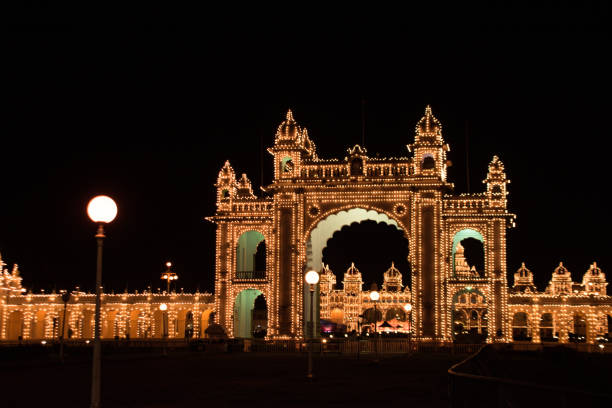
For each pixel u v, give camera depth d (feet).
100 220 48.80
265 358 134.51
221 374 95.45
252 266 192.85
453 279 164.04
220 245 177.37
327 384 81.66
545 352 123.95
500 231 164.96
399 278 279.49
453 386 43.32
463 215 165.78
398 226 166.50
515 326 238.07
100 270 48.26
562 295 180.96
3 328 212.02
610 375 99.76
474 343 157.79
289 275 169.48
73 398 68.69
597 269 219.82
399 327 270.87
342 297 280.10
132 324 216.74
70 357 133.08
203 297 190.80
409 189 166.40
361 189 168.14
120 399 67.26
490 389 38.88
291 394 71.41
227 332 172.65
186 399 67.26
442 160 168.86
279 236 171.32
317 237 177.99
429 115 169.27
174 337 190.70
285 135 173.99
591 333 175.01
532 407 41.88
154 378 89.30
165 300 194.59
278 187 171.83
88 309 207.00
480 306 248.32
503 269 163.22
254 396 69.67
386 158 169.27
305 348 161.07
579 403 33.63
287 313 168.25
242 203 177.99
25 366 110.22
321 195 170.50
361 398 68.18
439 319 160.86
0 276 215.10
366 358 135.23
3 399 67.92
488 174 170.09
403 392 73.31
